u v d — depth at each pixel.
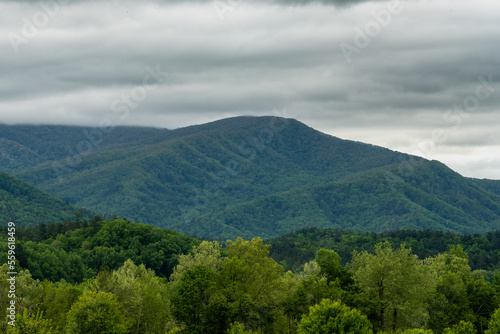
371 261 105.75
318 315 81.94
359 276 108.25
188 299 94.81
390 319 103.12
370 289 102.88
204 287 97.12
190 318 95.69
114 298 94.75
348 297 102.38
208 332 93.94
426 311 106.94
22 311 101.44
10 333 87.62
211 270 105.19
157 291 111.00
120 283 104.94
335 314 81.69
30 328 88.56
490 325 97.00
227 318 94.81
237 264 102.75
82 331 86.88
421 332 86.50
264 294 101.69
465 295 111.69
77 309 87.94
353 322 80.56
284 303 102.12
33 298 108.94
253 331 97.44
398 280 101.12
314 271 117.06
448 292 113.06
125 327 90.44
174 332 94.88
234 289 98.38
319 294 101.75
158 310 104.56
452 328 103.19
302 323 82.88
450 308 109.62
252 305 96.31
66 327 89.50
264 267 106.31
